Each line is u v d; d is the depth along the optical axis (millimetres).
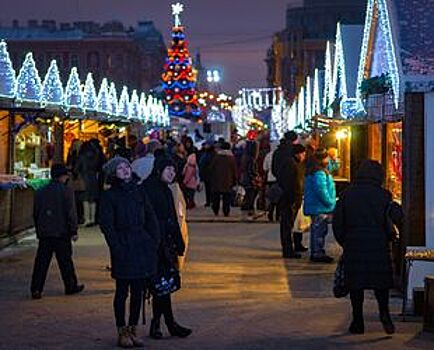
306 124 29688
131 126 31688
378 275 8930
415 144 10680
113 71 89000
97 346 8578
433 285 9227
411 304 10500
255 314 10211
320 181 14750
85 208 20719
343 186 20297
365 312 10430
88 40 88812
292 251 15445
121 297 8641
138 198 8695
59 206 11328
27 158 21500
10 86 16906
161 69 112938
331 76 21750
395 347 8547
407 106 10680
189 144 27906
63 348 8484
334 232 9195
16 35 88938
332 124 19656
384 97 12141
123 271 8523
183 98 54094
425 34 10984
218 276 13258
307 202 14898
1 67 16734
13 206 17406
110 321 9773
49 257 11328
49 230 11234
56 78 20031
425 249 10664
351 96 17578
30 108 17703
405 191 10727
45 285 12273
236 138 39156
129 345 8500
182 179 25562
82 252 15883
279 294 11680
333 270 13969
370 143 16719
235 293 11742
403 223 10062
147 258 8602
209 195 26812
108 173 8742
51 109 19906
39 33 89250
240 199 26719
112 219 8570
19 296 11406
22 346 8555
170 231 8961
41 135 22000
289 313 10281
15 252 16078
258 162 23531
